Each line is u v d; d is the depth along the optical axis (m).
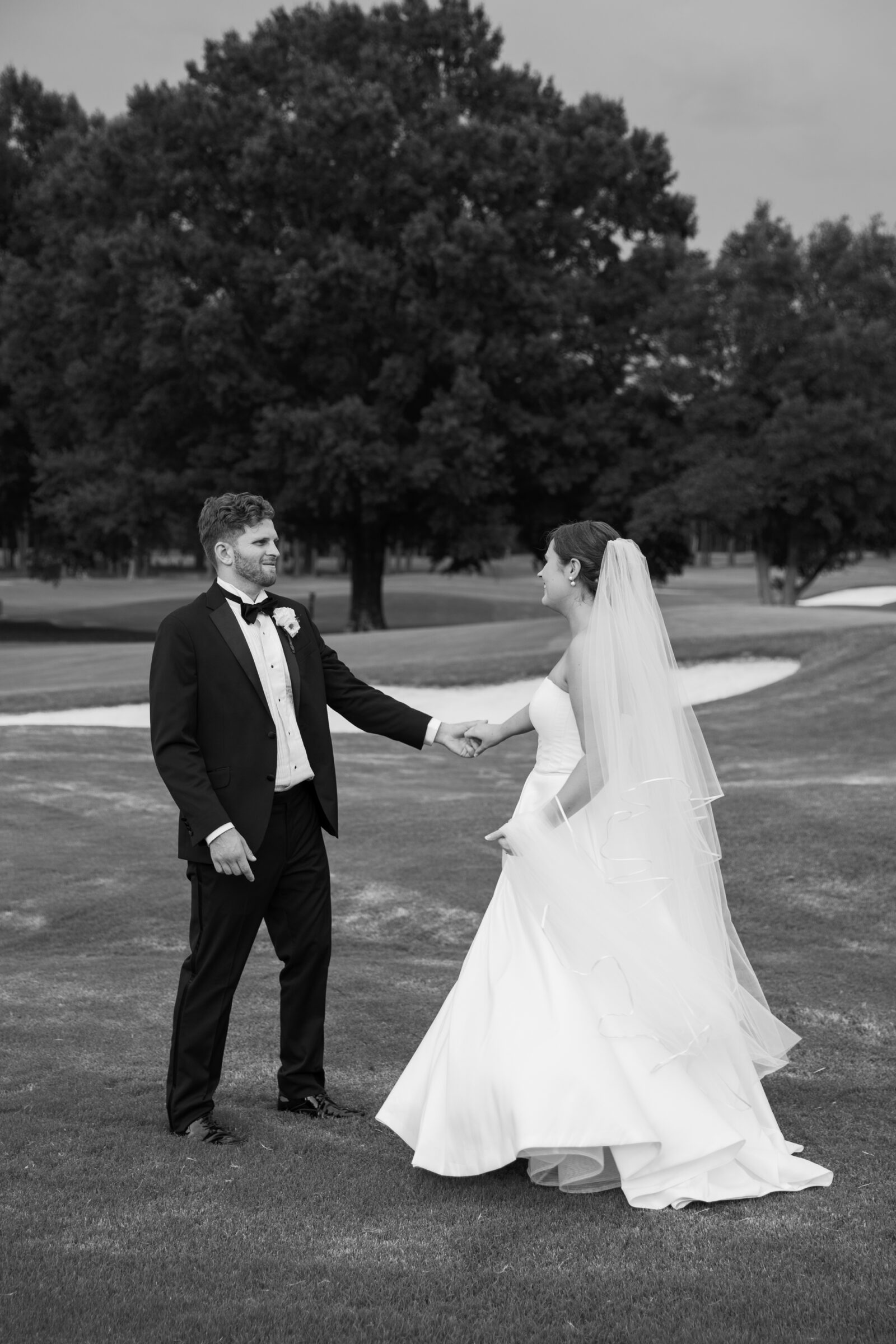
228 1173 3.68
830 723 15.83
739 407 34.00
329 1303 2.89
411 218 33.00
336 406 31.94
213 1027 4.05
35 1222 3.32
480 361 33.31
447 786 12.84
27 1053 4.95
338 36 36.59
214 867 4.02
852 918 7.27
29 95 48.03
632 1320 2.81
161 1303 2.88
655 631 3.85
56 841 10.03
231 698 4.04
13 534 57.62
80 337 37.16
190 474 34.34
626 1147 3.45
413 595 57.41
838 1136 4.03
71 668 25.27
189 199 35.44
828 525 33.50
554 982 3.58
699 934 3.82
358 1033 5.25
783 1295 2.92
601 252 37.72
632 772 3.73
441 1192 3.56
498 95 37.88
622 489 35.03
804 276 34.16
